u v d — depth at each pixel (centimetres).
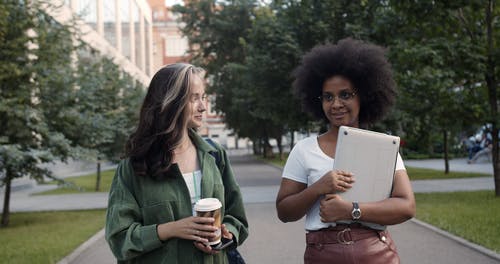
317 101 246
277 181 1670
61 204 1220
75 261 564
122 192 190
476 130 1088
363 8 1097
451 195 1037
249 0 2764
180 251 187
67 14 2186
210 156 209
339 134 201
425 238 620
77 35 948
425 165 2286
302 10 1161
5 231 804
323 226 208
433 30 965
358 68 219
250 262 534
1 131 784
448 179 1461
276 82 1283
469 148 2608
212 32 2872
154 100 197
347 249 200
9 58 806
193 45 3108
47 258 559
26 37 798
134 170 190
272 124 3117
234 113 3114
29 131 795
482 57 895
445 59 920
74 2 2691
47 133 798
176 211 191
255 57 1236
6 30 784
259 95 1347
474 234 609
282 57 1184
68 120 869
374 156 201
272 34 1180
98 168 1574
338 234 203
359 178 199
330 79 222
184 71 199
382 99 236
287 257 552
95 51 1016
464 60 912
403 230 676
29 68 797
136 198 192
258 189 1388
